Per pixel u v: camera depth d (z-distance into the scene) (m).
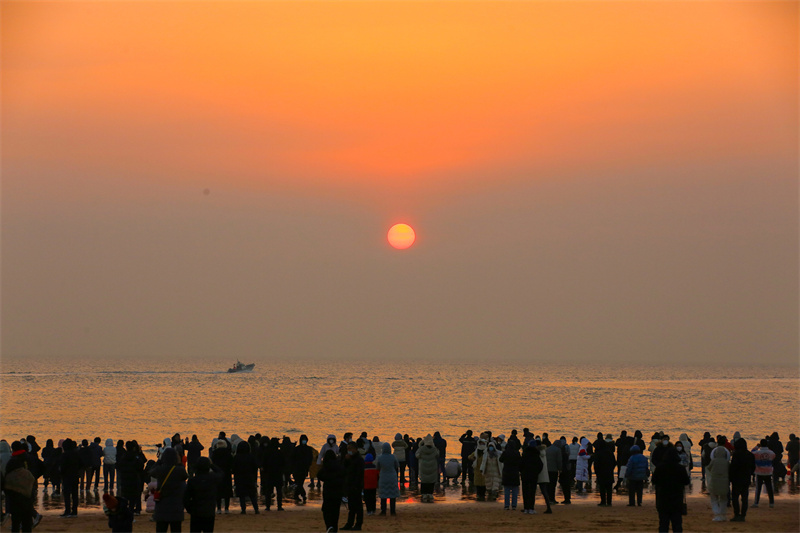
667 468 29.22
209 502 26.59
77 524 35.81
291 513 39.69
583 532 32.91
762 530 33.69
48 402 196.88
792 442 56.22
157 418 152.12
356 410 179.62
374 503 38.94
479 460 45.34
